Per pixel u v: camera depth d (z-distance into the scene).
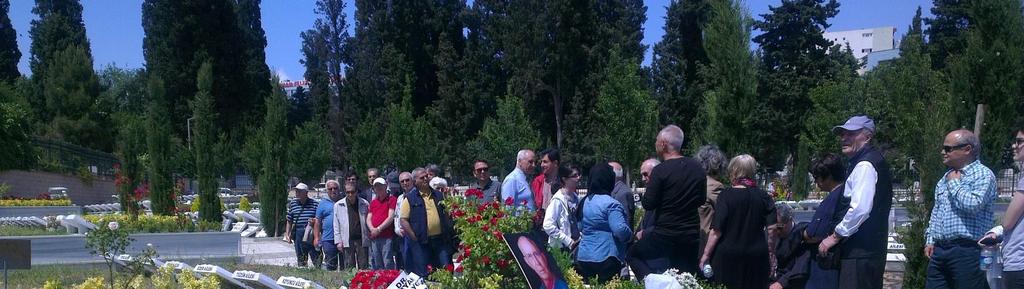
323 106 55.91
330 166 52.75
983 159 7.96
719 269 6.12
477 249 6.17
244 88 43.72
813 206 19.69
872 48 103.31
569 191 7.19
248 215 23.61
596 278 6.41
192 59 42.66
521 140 32.97
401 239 10.05
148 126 19.17
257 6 54.44
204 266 8.29
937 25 39.94
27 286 9.66
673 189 6.29
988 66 8.04
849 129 5.95
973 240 5.83
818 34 40.53
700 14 42.44
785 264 6.50
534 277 5.77
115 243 7.96
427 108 45.84
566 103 44.25
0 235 12.94
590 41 42.22
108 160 38.31
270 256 16.08
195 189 40.66
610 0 45.56
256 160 36.91
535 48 42.00
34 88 51.09
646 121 27.42
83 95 44.47
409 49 48.16
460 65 45.59
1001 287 5.72
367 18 49.84
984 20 8.21
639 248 6.55
